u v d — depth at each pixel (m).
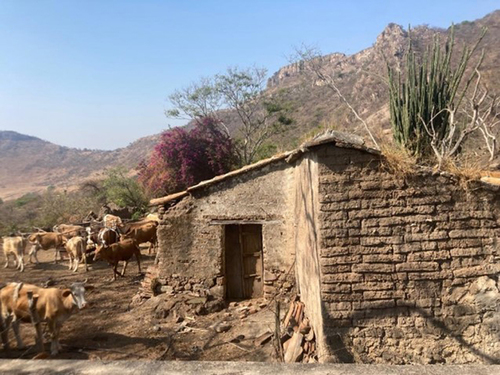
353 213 5.89
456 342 5.72
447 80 9.06
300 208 7.94
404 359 5.69
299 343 6.47
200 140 23.92
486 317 5.74
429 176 5.90
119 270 14.02
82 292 6.98
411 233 5.86
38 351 7.02
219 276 9.52
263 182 9.36
